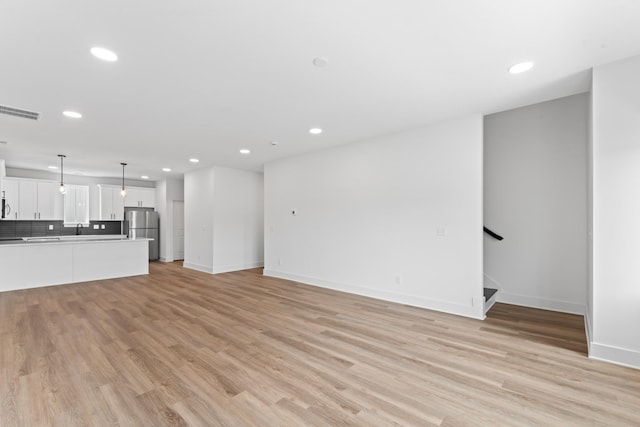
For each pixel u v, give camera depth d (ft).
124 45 6.95
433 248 13.01
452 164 12.49
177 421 5.79
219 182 22.56
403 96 10.09
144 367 7.86
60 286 17.58
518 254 13.57
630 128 7.73
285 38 6.79
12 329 10.54
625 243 7.83
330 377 7.43
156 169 23.53
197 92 9.55
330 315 12.25
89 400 6.42
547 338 9.82
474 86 9.34
